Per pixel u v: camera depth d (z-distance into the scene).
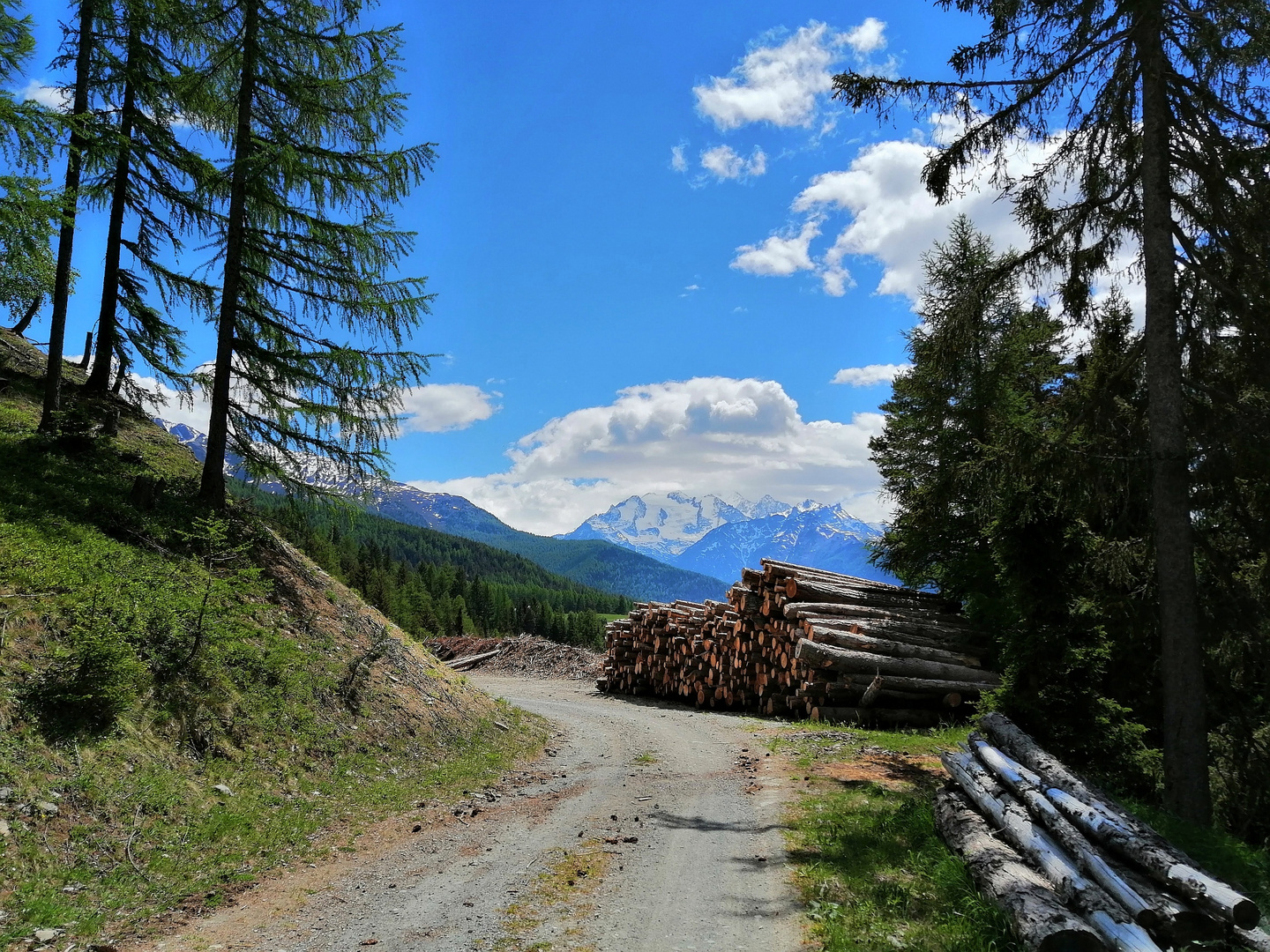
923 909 5.43
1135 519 9.10
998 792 6.84
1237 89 8.40
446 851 7.30
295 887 6.18
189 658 8.68
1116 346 10.31
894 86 9.10
